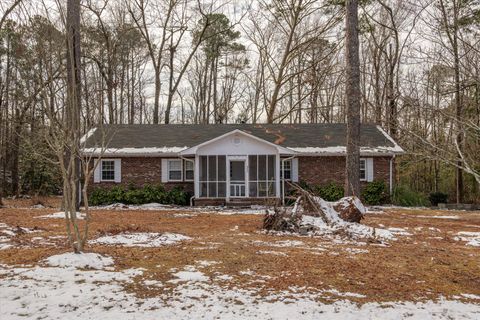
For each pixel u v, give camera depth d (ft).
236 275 21.85
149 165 75.61
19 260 24.02
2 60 86.22
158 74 105.91
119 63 113.60
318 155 74.28
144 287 19.35
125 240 31.53
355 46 51.57
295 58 110.01
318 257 26.84
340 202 42.45
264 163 73.87
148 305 16.87
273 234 37.04
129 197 72.13
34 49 35.60
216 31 120.78
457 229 41.86
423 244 33.14
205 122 137.90
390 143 74.38
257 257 26.48
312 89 113.60
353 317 15.88
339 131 81.15
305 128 82.69
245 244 31.32
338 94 127.13
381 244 32.68
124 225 41.16
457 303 17.93
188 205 73.20
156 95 105.60
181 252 27.55
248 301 17.56
